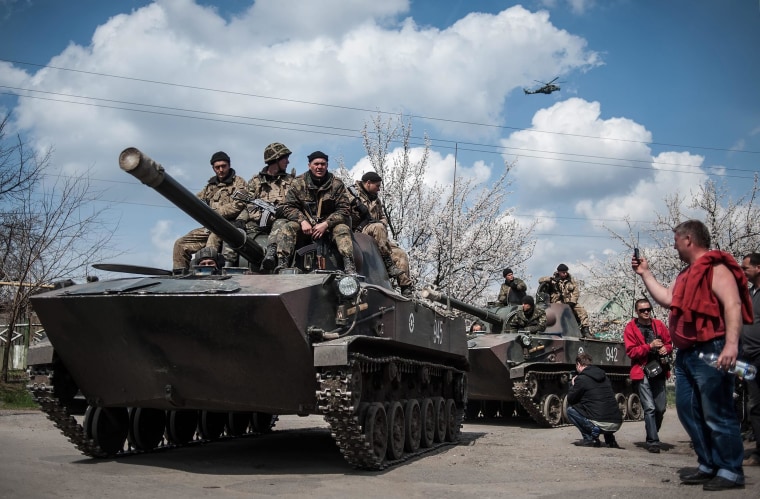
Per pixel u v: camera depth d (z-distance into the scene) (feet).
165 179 27.37
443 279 92.84
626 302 120.67
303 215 36.32
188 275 30.96
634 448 41.93
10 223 69.72
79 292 29.50
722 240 100.27
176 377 30.35
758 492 24.18
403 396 38.04
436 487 27.25
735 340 23.29
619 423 42.42
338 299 30.19
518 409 71.51
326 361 27.86
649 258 109.81
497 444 44.01
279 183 40.78
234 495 24.76
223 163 41.04
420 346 37.73
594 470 31.60
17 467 28.89
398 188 94.07
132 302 28.32
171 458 35.12
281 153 40.57
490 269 94.84
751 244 99.30
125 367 30.81
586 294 128.88
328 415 28.84
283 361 28.96
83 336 30.40
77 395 33.42
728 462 24.76
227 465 33.04
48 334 30.96
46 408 32.37
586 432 42.83
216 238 38.04
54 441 39.34
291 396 30.07
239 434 46.21
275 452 38.11
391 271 41.37
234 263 37.55
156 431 37.81
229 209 39.78
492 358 57.62
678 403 25.93
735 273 24.35
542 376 58.90
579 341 63.67
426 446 39.34
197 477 29.09
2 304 73.20
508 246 96.02
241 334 28.27
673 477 29.14
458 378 46.50
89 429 33.63
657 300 26.23
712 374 24.49
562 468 32.40
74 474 28.14
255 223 37.63
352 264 35.32
